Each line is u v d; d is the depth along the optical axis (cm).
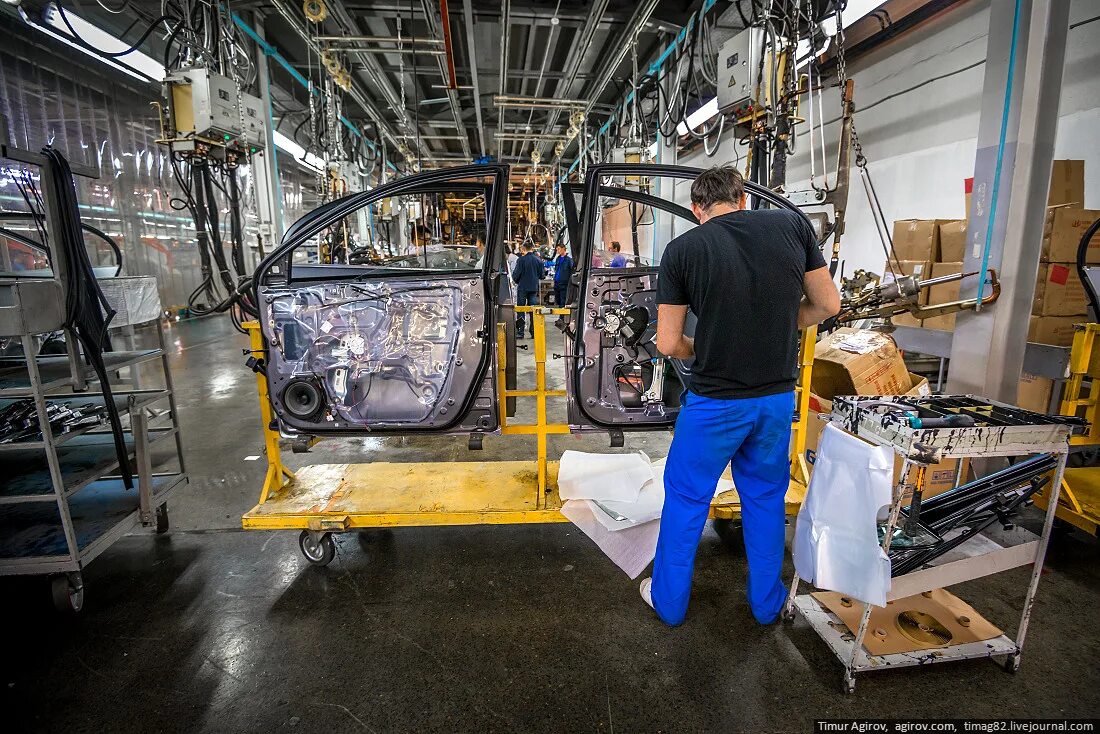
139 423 218
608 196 244
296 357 212
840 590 152
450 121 994
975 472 268
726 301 151
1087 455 275
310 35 559
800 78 316
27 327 168
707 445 162
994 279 256
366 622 189
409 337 209
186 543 245
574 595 204
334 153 694
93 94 733
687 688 158
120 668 169
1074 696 153
